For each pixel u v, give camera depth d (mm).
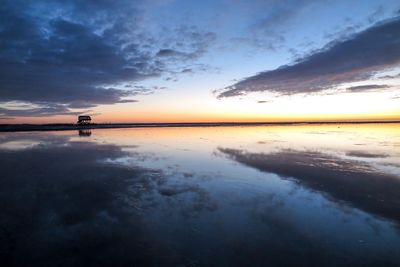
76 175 10352
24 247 4988
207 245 5160
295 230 5750
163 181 9562
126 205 7156
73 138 27172
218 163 12883
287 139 25938
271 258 4730
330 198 7652
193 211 6789
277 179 9797
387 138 26297
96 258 4684
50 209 6824
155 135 32344
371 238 5383
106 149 17906
